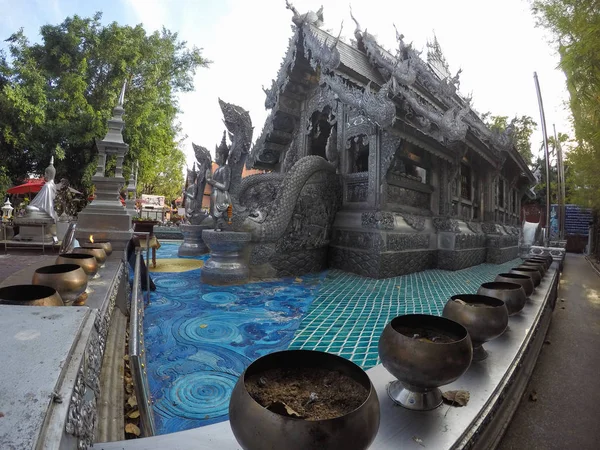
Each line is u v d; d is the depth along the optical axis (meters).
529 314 4.58
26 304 2.12
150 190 43.81
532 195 26.38
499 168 15.86
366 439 1.39
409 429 2.09
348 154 11.17
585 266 17.31
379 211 9.70
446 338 2.59
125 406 2.80
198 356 4.08
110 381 2.84
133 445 1.78
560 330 5.91
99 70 23.56
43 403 1.10
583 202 18.97
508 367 3.06
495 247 14.47
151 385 3.40
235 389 1.58
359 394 1.65
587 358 4.58
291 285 8.19
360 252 9.84
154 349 4.26
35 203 12.22
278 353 1.88
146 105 23.58
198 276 8.74
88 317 1.85
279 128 13.52
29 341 1.50
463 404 2.38
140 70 24.55
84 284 2.95
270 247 8.95
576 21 4.69
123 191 25.02
